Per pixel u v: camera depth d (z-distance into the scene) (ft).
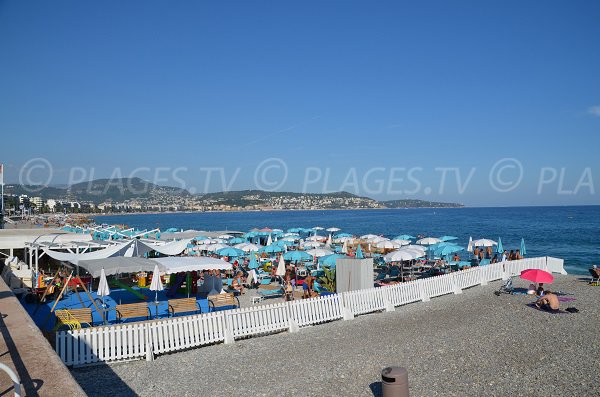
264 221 478.18
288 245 128.98
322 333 47.03
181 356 39.81
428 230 273.95
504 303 61.21
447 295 67.87
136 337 39.06
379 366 36.40
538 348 40.98
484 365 36.52
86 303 59.82
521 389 31.58
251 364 37.29
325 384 32.68
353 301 54.85
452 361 37.52
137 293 60.03
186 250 114.11
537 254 148.97
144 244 65.16
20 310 37.24
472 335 45.44
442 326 49.24
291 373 35.01
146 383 33.19
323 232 270.46
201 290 68.39
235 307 61.11
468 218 460.96
